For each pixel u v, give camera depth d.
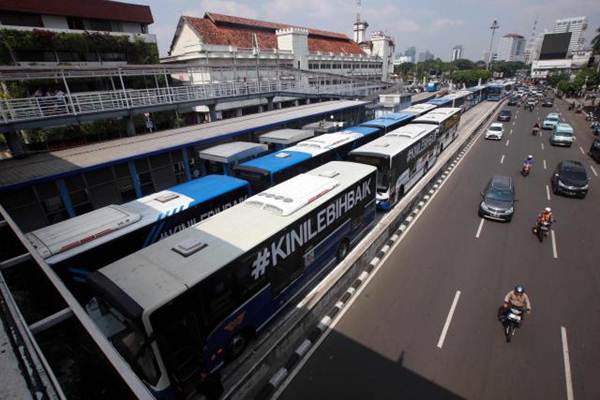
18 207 12.55
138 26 35.06
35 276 5.33
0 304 3.01
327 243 11.20
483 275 11.44
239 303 7.86
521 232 14.34
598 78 62.53
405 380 7.68
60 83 27.61
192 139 18.70
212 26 44.31
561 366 7.84
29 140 25.02
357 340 8.88
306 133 22.33
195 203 11.41
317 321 9.63
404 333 9.04
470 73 89.00
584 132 36.19
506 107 60.78
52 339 3.96
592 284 10.72
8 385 2.21
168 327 6.35
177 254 7.57
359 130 22.39
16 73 18.80
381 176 15.60
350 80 49.38
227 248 7.81
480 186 20.30
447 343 8.64
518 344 8.52
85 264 8.80
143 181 16.42
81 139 27.66
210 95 28.72
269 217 9.36
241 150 17.73
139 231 9.88
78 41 28.92
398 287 10.98
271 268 8.69
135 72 23.95
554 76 95.81
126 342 6.62
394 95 37.19
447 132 28.36
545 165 24.30
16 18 28.08
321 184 11.38
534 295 10.31
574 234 14.03
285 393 7.48
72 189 13.88
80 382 3.32
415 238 14.24
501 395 7.22
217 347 7.48
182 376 6.85
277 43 52.28
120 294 6.32
